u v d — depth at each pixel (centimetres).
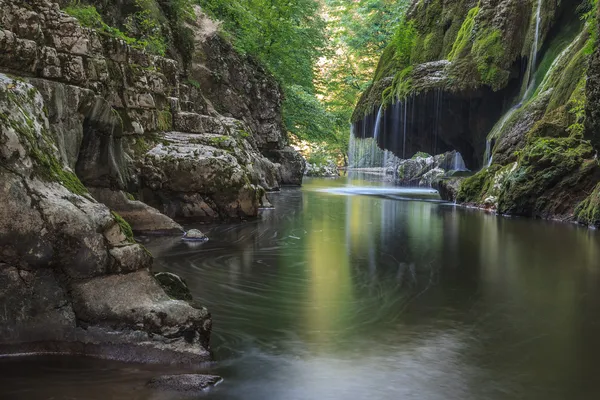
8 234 380
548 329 466
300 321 476
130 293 391
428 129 2128
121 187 922
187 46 1884
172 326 382
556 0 1741
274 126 2534
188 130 1298
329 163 4406
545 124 1419
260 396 328
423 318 493
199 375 348
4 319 377
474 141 2108
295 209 1520
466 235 1038
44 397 318
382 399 328
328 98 4631
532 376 364
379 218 1320
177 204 1097
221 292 573
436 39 2253
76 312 384
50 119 669
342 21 4350
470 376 363
